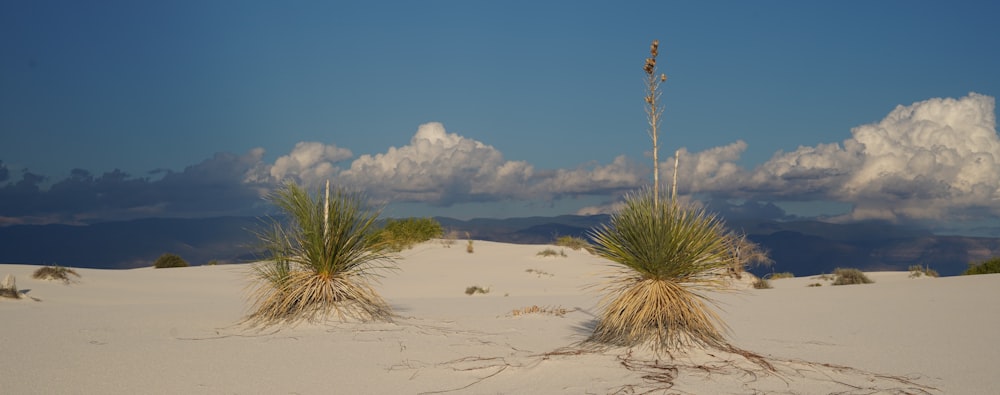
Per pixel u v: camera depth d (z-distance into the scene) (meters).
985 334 9.84
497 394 6.09
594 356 7.60
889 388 6.29
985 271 30.00
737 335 10.14
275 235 11.52
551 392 6.14
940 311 13.02
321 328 10.51
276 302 11.00
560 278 33.94
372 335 9.91
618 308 8.06
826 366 7.29
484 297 22.02
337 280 11.36
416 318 12.16
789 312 13.69
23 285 19.02
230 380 6.77
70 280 21.09
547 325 11.46
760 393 6.06
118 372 7.08
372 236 11.65
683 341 7.75
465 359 7.88
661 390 6.14
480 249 44.00
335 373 7.14
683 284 8.18
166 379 6.78
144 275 26.86
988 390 6.23
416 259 39.38
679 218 8.19
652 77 8.30
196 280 26.70
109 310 13.55
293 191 11.57
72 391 6.19
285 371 7.25
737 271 25.62
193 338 9.65
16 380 6.58
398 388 6.39
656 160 8.28
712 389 6.20
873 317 12.39
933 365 7.49
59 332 9.92
